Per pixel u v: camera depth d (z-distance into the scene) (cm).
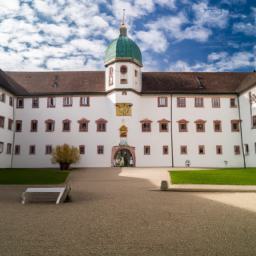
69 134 4906
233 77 5544
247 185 2325
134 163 4769
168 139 4919
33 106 5003
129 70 4888
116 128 4809
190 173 3312
